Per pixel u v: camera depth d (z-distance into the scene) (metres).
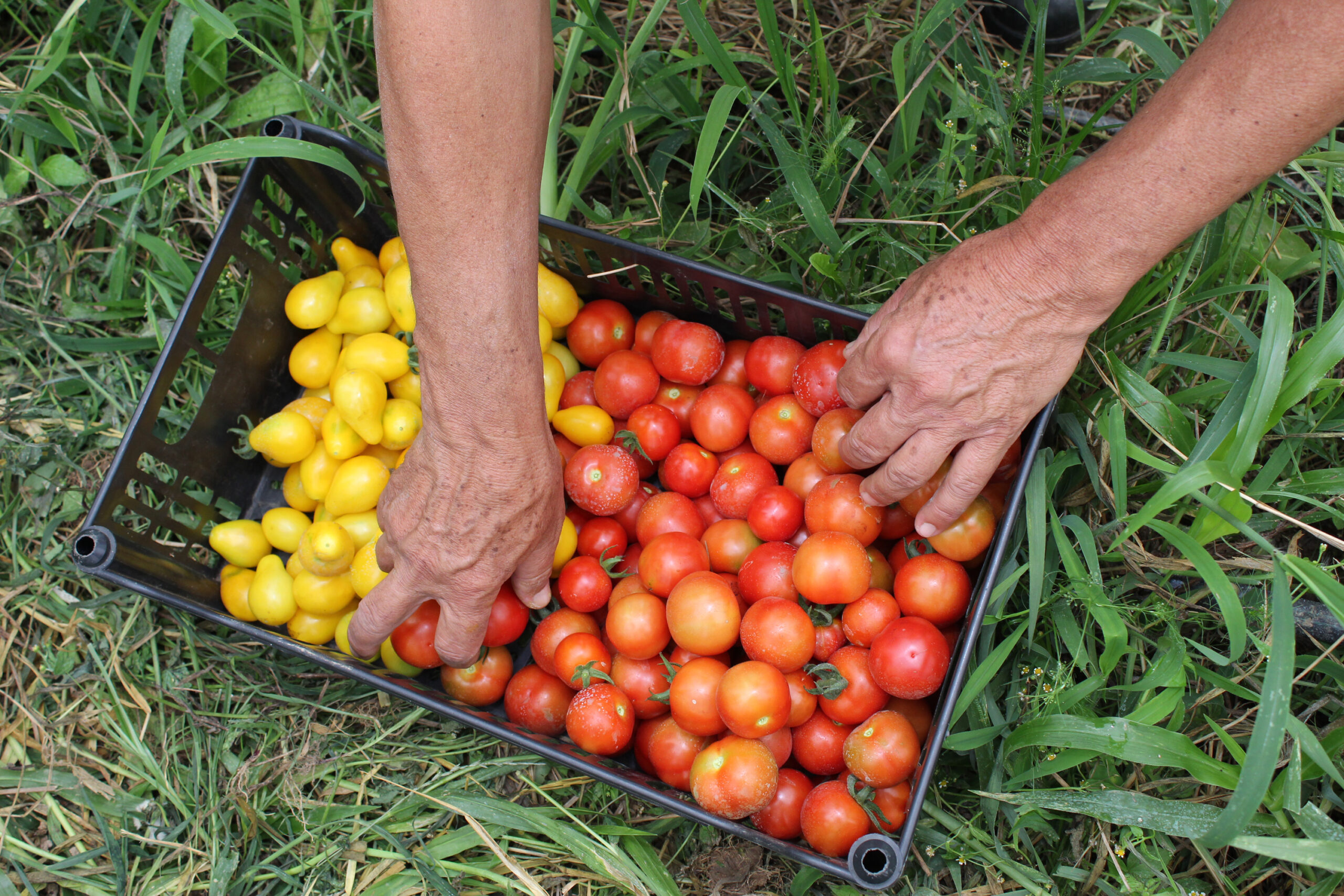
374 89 2.58
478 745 1.92
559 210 2.26
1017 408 1.55
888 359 1.56
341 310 2.07
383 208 2.27
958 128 2.38
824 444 1.82
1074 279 1.40
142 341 2.24
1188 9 2.46
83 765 1.97
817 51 2.00
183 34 2.19
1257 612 1.79
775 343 2.00
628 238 2.30
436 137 1.17
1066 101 2.48
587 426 2.02
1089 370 1.95
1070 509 1.99
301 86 2.09
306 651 1.74
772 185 2.46
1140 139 1.28
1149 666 1.75
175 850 1.86
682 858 1.87
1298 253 2.05
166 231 2.35
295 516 1.98
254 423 2.18
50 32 2.49
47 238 2.41
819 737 1.75
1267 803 1.56
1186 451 1.81
